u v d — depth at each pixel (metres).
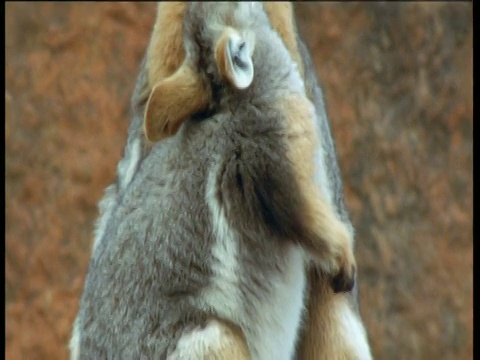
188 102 12.29
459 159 27.23
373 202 27.03
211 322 12.18
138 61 26.83
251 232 12.38
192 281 12.23
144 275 12.35
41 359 26.56
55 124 26.70
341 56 26.97
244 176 12.34
